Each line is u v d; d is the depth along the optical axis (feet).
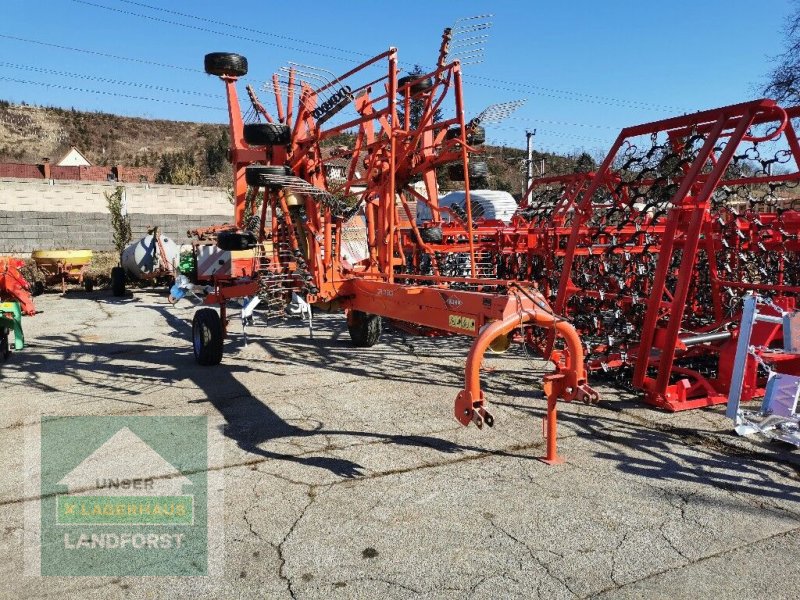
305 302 22.21
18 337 28.45
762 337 18.74
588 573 10.37
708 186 18.01
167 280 54.70
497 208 50.75
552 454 14.88
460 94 19.70
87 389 21.54
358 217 30.78
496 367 24.31
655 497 13.11
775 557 10.84
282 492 13.38
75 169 155.02
